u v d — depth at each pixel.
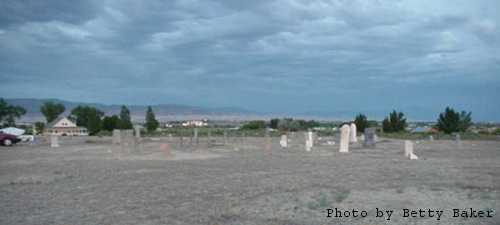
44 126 122.88
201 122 174.38
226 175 17.97
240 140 52.31
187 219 9.86
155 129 95.62
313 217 9.89
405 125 78.69
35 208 11.19
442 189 13.55
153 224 9.44
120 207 11.23
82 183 15.72
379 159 26.05
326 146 40.25
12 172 19.28
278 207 10.98
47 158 27.59
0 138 43.94
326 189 13.77
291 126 92.06
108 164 23.20
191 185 15.06
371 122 89.62
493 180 15.80
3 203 11.88
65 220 9.88
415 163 23.27
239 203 11.59
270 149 35.88
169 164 23.09
